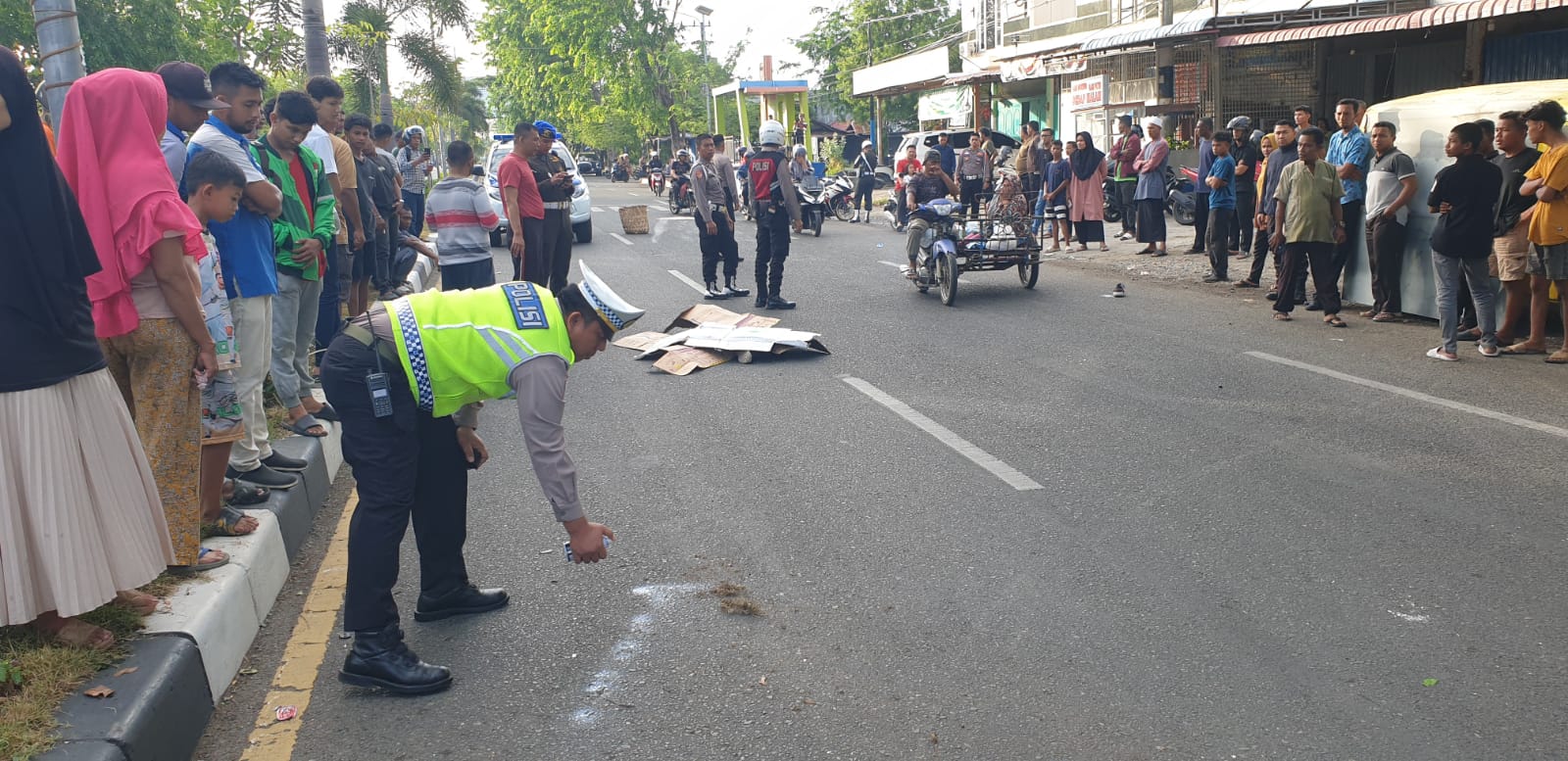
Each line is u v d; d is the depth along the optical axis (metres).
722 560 4.67
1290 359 8.11
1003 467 5.80
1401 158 9.04
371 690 3.67
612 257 16.53
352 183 7.77
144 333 3.81
